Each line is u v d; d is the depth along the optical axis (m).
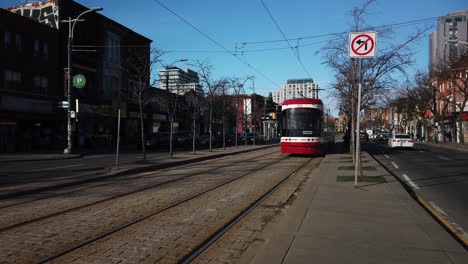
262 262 4.54
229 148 36.31
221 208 8.24
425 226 6.25
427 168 17.38
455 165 18.84
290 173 14.77
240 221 7.14
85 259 4.99
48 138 32.62
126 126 42.66
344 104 28.67
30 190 10.17
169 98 34.53
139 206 8.39
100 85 37.81
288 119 23.33
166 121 48.47
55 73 33.12
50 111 32.19
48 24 34.00
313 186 10.60
